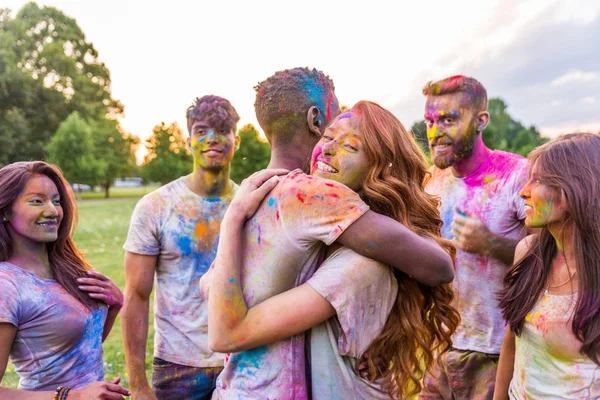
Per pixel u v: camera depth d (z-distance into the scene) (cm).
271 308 134
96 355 217
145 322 278
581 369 162
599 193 161
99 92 5591
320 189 137
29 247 206
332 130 150
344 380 141
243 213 142
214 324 137
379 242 133
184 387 273
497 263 279
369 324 140
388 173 146
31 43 5247
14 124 4388
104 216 1994
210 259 279
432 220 155
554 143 173
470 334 283
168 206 280
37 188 203
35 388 198
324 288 133
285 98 164
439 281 138
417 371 154
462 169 296
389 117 151
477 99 288
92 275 226
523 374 180
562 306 168
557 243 174
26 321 194
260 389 141
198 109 283
